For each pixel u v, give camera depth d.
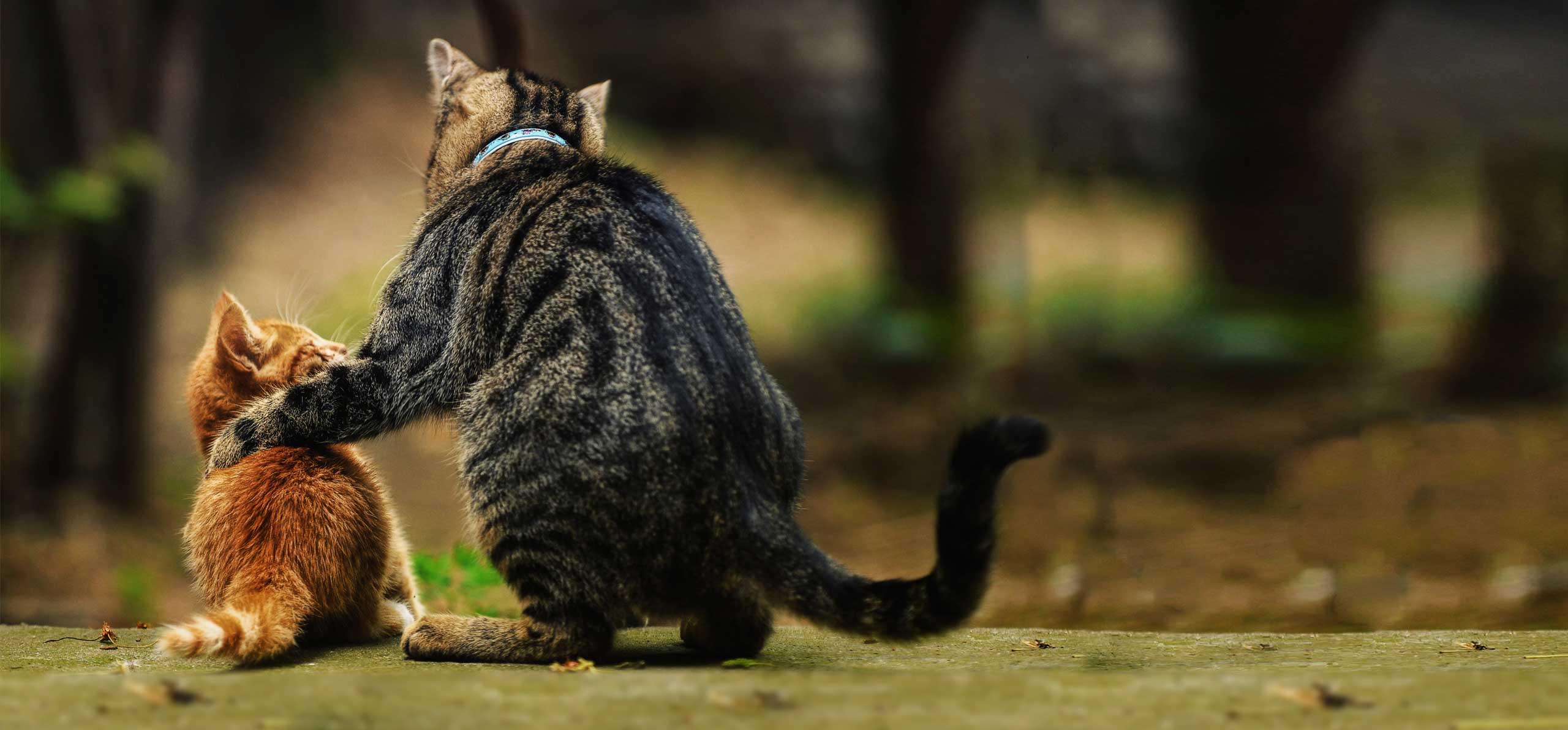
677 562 3.92
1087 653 4.45
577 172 4.68
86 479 11.52
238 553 4.31
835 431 13.18
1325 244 13.02
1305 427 11.12
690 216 4.71
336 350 5.11
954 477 3.69
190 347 15.16
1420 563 8.25
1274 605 7.62
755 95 25.31
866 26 25.64
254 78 21.00
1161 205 22.34
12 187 10.64
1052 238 20.45
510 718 3.12
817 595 3.88
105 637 4.79
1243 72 12.86
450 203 4.80
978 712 3.16
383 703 3.24
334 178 20.56
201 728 3.04
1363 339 12.70
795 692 3.34
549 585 4.04
